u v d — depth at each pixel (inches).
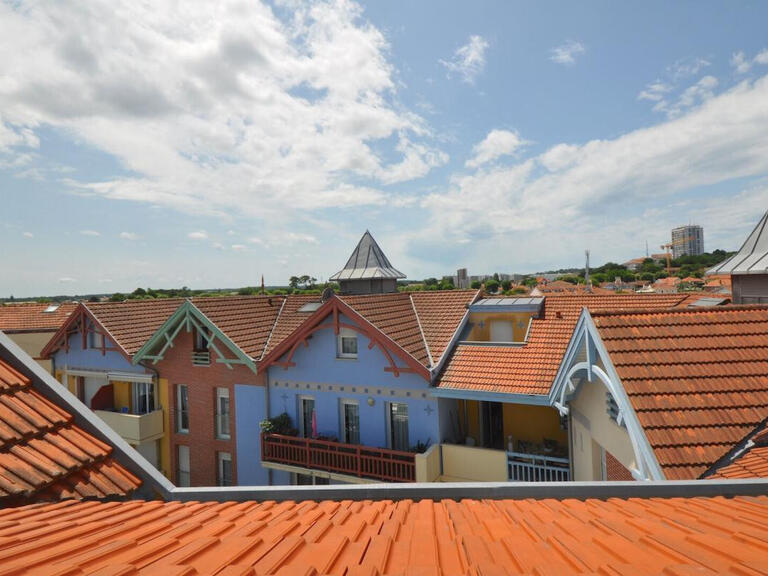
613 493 216.1
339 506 211.8
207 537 148.3
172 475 783.1
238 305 826.8
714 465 233.6
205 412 759.7
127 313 892.0
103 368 844.6
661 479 231.1
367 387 647.8
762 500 188.9
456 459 592.1
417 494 233.0
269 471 715.4
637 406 261.0
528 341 649.0
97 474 228.8
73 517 175.8
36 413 244.5
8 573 112.0
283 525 168.1
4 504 196.4
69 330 876.6
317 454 641.6
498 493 227.6
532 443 642.2
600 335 306.7
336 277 1082.1
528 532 155.4
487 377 589.3
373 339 627.8
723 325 311.3
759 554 115.3
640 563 116.2
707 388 267.9
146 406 824.3
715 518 156.9
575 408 506.6
